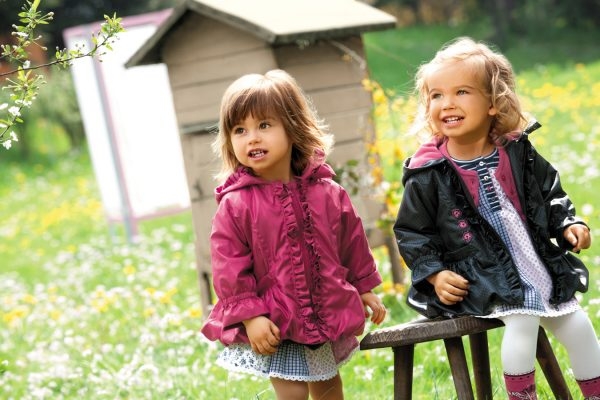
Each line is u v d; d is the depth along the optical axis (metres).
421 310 3.52
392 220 6.38
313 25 5.93
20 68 3.51
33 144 25.16
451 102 3.46
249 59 5.98
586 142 12.07
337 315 3.52
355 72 6.32
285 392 3.53
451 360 3.44
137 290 7.96
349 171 6.23
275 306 3.45
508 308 3.35
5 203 17.83
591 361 3.46
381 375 4.98
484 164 3.50
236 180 3.59
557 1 30.36
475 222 3.45
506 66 3.55
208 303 6.41
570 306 3.44
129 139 11.07
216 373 5.36
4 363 5.05
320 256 3.53
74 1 29.78
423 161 3.52
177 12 6.00
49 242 13.08
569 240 3.42
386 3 36.03
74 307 8.05
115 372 5.31
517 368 3.34
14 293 9.67
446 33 31.89
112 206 11.57
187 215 13.20
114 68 10.84
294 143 3.59
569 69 21.25
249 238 3.51
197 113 6.20
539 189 3.52
